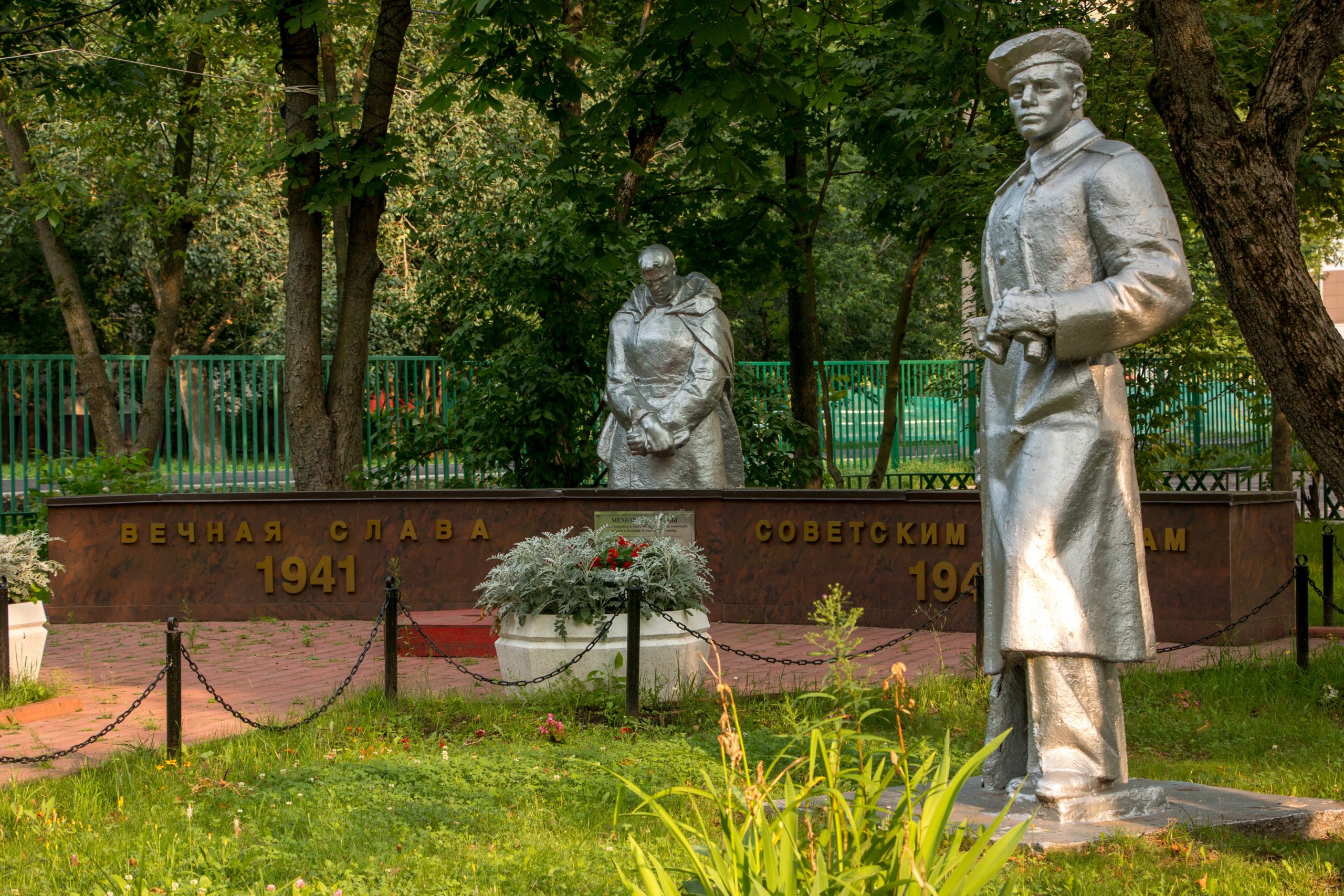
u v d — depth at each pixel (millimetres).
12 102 18562
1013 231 5980
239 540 14500
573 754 7406
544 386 16906
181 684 8086
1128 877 4953
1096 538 5715
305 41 15703
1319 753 7371
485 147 27781
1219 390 26359
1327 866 5188
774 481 18422
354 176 15094
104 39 20484
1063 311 5559
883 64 16594
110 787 7000
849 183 29141
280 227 33656
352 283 16125
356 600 14383
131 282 34062
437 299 19953
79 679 10641
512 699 9141
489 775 6957
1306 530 18656
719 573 13648
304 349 15891
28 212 19328
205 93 19953
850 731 4391
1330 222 20500
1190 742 7844
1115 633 5703
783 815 3613
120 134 20594
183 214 19125
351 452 16234
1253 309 7766
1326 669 9453
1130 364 18172
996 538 5852
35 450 18500
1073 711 5688
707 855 4809
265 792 6656
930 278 37344
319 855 5645
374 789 6680
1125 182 5730
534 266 16984
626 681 8859
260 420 20703
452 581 14336
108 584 14508
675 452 13891
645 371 14180
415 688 9938
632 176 17734
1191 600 11367
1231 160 7680
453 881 5262
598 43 19688
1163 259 5641
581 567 9430
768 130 18891
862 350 39656
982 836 3518
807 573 13336
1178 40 7789
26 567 9992
